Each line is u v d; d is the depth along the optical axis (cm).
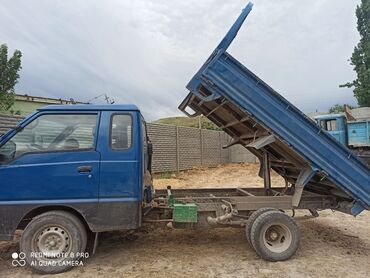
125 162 457
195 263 475
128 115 470
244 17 459
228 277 425
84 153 452
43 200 439
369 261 481
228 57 464
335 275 429
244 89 469
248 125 575
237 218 530
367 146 1523
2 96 1786
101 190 449
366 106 2388
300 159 520
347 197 526
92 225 446
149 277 425
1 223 432
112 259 491
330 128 1678
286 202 546
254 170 1928
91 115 468
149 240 587
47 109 464
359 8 2397
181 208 502
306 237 605
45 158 445
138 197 457
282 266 461
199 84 473
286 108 478
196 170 1928
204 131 2178
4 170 436
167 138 1773
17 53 1830
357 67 2425
